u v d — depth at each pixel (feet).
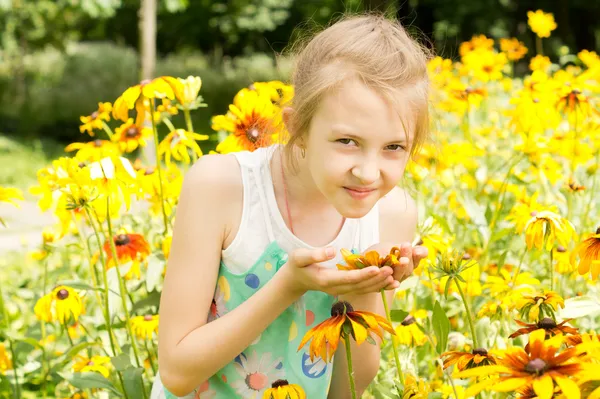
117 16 67.82
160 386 6.17
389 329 5.03
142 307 7.18
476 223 8.38
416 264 5.23
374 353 6.10
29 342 7.82
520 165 11.48
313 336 5.07
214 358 5.50
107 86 52.60
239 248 5.77
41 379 9.48
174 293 5.69
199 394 6.03
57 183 6.89
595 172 10.12
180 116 41.22
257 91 8.02
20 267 14.44
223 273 5.84
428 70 5.73
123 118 7.37
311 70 5.33
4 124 50.37
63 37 64.90
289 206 5.81
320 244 5.85
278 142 5.96
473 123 15.19
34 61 59.67
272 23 58.80
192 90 7.77
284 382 5.81
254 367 5.92
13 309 10.93
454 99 12.23
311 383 5.96
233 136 7.84
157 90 7.30
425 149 9.93
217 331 5.49
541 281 8.30
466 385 7.00
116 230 9.25
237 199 5.76
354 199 5.21
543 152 9.84
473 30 49.16
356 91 5.12
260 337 5.88
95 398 7.86
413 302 7.90
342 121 5.12
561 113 10.92
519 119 10.78
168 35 65.87
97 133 47.16
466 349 7.19
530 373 4.65
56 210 7.48
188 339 5.58
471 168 11.39
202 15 61.36
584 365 4.59
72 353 7.22
